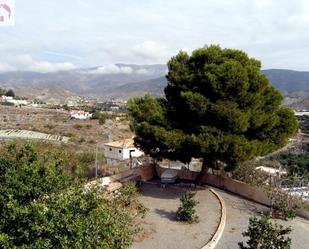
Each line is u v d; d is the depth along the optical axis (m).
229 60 15.81
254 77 15.15
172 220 12.88
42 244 4.84
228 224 12.95
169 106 16.86
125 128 79.12
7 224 5.18
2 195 5.49
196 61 16.73
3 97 149.00
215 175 18.88
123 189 13.97
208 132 14.63
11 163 6.26
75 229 5.11
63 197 5.62
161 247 10.37
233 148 13.79
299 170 28.38
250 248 8.75
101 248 5.59
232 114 14.08
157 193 16.80
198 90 15.76
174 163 26.34
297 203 14.64
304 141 53.47
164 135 14.77
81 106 169.00
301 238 11.92
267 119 15.34
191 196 13.38
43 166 6.27
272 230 8.70
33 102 159.38
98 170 21.36
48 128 78.06
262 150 15.14
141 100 17.19
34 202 5.24
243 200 16.20
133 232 9.34
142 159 24.12
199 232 11.76
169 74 16.97
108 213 6.79
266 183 17.69
